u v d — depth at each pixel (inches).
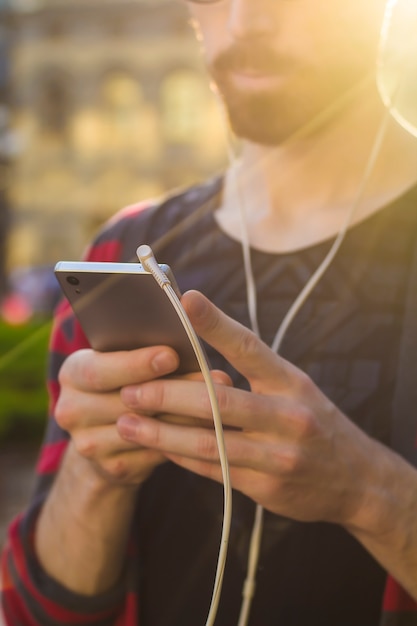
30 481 229.9
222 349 34.2
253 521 42.7
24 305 724.0
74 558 43.9
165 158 1035.3
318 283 43.4
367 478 36.7
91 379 37.1
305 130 43.4
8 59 1048.8
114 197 1049.5
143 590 45.6
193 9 43.0
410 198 43.5
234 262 46.3
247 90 42.2
